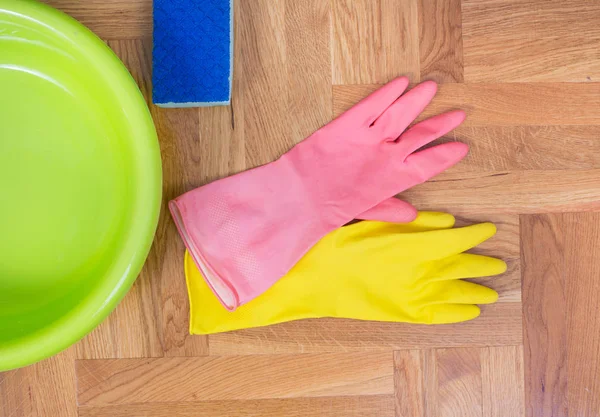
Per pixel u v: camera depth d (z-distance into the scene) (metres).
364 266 0.92
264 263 0.89
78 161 0.81
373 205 0.89
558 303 0.97
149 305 0.94
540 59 0.96
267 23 0.93
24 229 0.79
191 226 0.87
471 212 0.96
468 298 0.93
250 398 0.96
